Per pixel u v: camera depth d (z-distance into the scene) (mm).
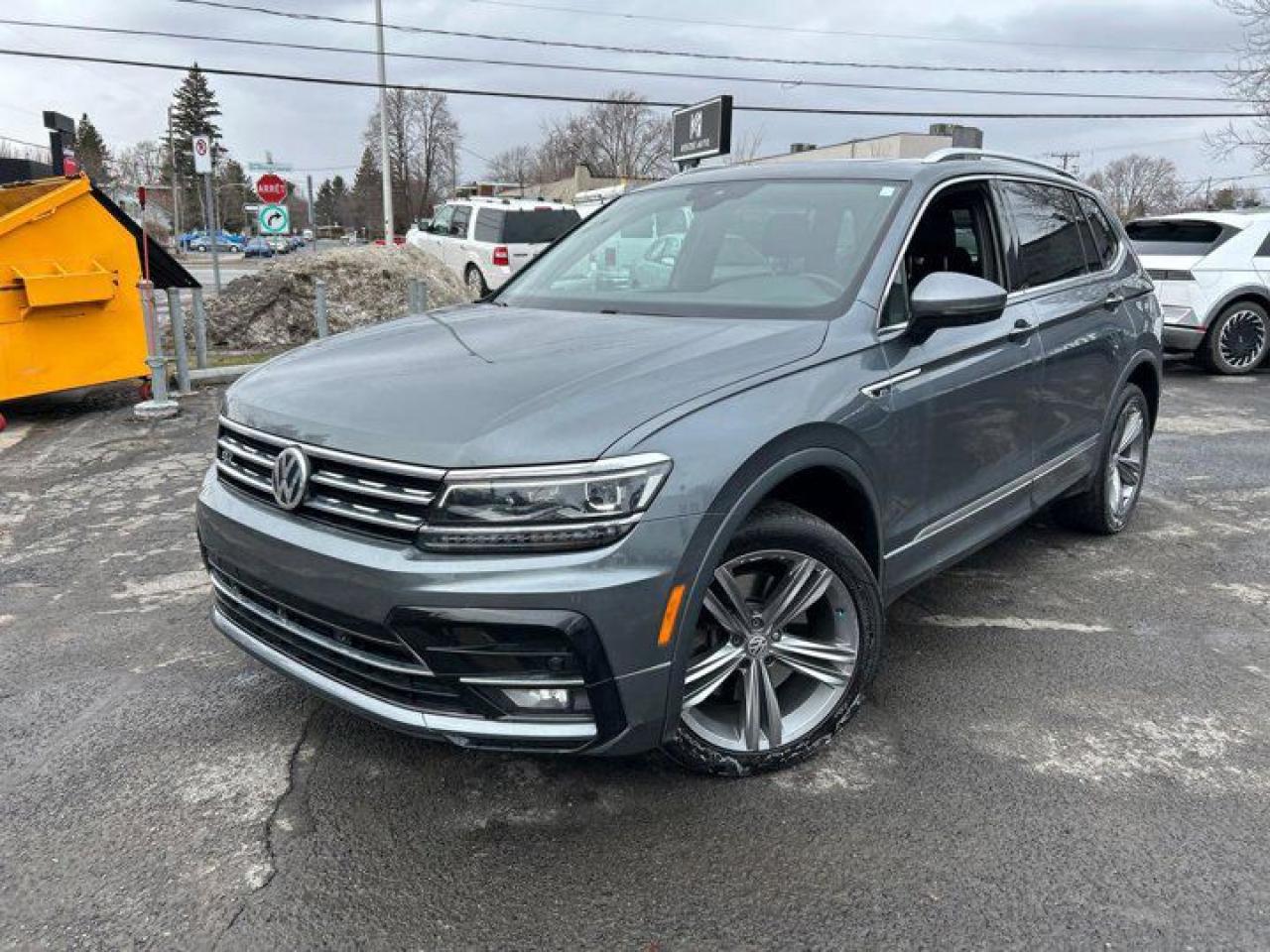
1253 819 2766
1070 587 4547
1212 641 3984
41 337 7820
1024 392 3881
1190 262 10844
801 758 2939
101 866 2525
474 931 2303
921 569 3426
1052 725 3277
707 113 13688
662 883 2467
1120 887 2469
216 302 12039
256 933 2293
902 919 2348
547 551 2318
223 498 2902
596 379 2605
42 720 3266
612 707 2391
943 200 3678
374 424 2521
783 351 2875
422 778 2912
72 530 5316
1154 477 6660
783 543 2750
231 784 2887
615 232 4125
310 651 2660
